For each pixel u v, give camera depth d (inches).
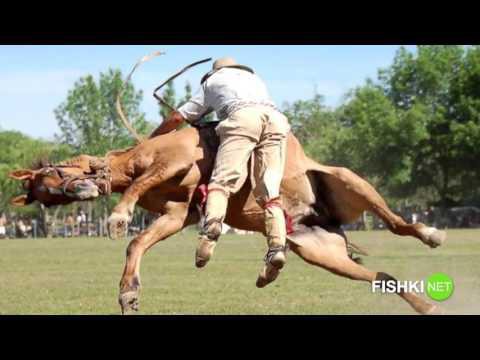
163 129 295.3
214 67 288.4
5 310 367.6
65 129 2429.9
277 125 275.0
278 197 272.2
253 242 1286.9
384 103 2524.6
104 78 2429.9
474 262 616.7
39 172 294.5
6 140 2861.7
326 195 296.4
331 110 2652.6
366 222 2038.6
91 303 395.9
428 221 2524.6
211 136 285.7
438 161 2556.6
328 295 420.5
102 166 289.7
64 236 2529.5
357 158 2539.4
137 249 275.0
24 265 722.2
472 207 2493.8
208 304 383.2
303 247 290.5
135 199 279.1
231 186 272.4
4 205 2325.3
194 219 286.0
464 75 2519.7
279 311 354.0
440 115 2512.3
